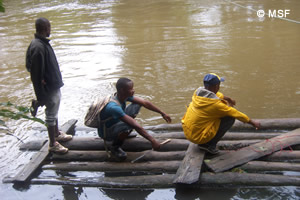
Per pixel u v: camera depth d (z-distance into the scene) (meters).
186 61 7.95
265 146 4.16
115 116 3.95
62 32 11.40
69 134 5.11
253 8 12.90
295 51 8.06
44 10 15.45
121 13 13.70
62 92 6.73
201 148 4.13
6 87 7.12
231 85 6.48
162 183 3.79
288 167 3.81
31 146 4.75
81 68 8.02
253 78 6.74
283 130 4.79
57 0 17.69
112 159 4.34
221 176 3.73
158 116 5.50
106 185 3.87
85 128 5.22
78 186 3.91
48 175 4.18
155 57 8.38
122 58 8.49
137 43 9.64
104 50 9.23
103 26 11.84
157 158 4.25
